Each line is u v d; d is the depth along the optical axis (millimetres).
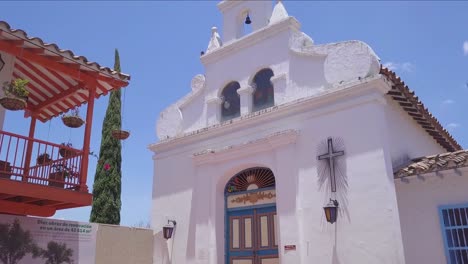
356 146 9086
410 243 8586
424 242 8430
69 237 9742
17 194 7531
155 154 13281
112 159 17016
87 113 8711
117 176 16938
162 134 13445
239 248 10906
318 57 10328
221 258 10875
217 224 11078
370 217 8500
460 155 8758
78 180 8453
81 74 8609
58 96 10000
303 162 9805
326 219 9008
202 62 12969
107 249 10609
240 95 11625
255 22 12266
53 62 8195
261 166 10773
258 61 11539
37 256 9055
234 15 12797
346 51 9742
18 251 8742
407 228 8703
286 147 10078
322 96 9727
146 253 11719
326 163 9422
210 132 11859
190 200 11844
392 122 9961
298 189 9703
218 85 12359
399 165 9508
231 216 11320
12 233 8703
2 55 8664
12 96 7461
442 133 12500
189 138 12375
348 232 8711
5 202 8508
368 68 9258
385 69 9305
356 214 8703
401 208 8875
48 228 9359
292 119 10297
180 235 11750
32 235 9039
